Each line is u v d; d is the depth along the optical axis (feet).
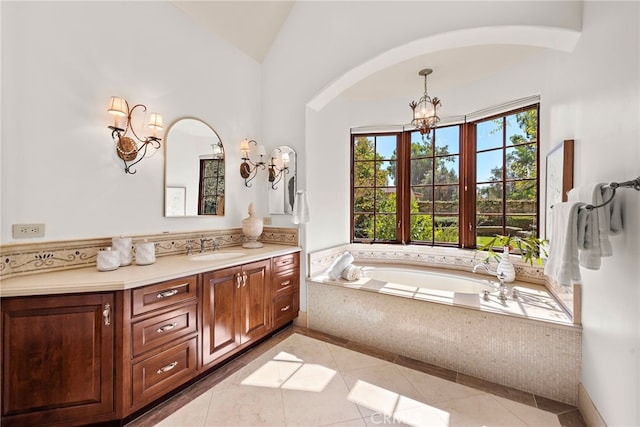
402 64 9.05
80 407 4.91
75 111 6.08
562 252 4.32
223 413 5.57
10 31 5.24
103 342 4.97
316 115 10.43
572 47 6.18
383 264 11.51
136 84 7.13
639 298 3.68
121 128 6.73
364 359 7.62
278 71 10.41
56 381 4.79
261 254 8.17
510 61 8.83
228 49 9.62
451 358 7.13
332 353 7.93
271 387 6.39
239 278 7.45
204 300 6.52
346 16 8.67
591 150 5.19
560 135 6.94
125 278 5.29
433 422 5.32
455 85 10.53
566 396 5.86
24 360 4.65
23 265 5.41
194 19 8.54
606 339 4.61
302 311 9.75
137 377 5.27
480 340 6.77
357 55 8.44
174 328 5.90
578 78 5.83
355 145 12.39
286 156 10.22
